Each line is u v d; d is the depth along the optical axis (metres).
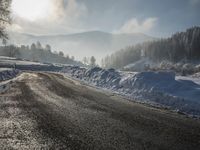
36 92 14.77
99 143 6.30
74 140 6.48
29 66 50.19
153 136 7.08
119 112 10.09
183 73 75.69
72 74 39.56
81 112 9.82
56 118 8.74
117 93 17.91
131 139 6.72
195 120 9.61
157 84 19.77
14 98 12.42
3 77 24.78
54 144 6.16
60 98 13.06
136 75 22.20
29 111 9.70
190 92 18.03
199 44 145.00
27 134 6.91
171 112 11.08
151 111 10.80
